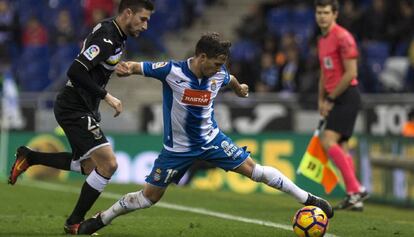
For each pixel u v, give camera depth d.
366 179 40.00
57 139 45.06
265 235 21.97
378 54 50.22
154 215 26.72
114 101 20.72
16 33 59.75
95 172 21.33
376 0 52.66
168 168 20.83
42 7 62.25
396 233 22.89
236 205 30.69
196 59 20.12
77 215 21.41
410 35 52.03
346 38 29.11
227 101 44.69
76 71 20.45
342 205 29.61
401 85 49.03
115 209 20.92
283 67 48.72
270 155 43.00
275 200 33.38
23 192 34.00
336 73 29.64
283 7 57.56
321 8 29.41
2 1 60.19
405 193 37.25
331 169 30.05
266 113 44.25
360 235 22.47
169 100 20.61
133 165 44.38
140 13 20.92
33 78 56.91
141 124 45.50
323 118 29.78
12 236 20.83
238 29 55.94
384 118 43.34
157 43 56.66
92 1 57.50
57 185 38.25
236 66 50.62
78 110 21.41
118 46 21.06
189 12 60.84
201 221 24.91
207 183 42.53
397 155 38.62
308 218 20.22
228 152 21.03
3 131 45.28
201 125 20.70
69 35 56.88
